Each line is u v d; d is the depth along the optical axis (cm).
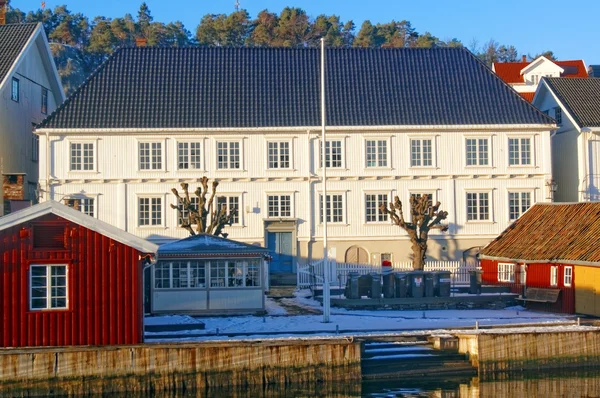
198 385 3162
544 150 6156
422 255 5394
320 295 5019
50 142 5884
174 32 14050
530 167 6138
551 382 3431
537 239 4916
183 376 3153
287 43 13738
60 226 3178
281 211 6019
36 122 6656
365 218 6056
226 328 3750
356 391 3256
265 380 3222
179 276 4219
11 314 3128
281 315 4256
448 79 6388
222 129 5956
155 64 6344
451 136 6112
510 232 5303
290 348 3250
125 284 3206
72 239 3178
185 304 4209
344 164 6059
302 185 6025
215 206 5991
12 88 6078
